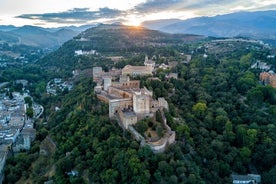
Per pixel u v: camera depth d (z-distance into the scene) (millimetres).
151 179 192750
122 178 193250
